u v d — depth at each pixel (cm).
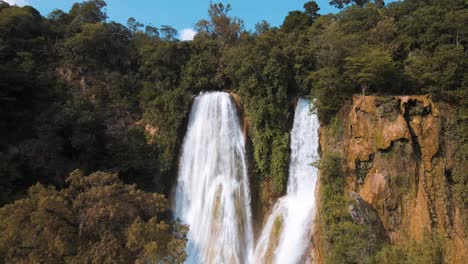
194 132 4122
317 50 3925
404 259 2334
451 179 2808
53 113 3888
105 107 4462
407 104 2941
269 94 3778
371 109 2984
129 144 4078
